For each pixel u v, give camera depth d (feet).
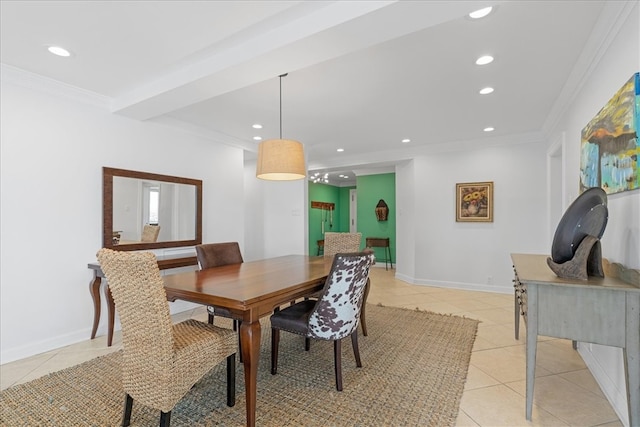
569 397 6.45
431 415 5.82
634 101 5.39
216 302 5.43
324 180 29.30
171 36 6.84
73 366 7.75
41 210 8.78
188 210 12.87
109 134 10.35
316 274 7.57
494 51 7.52
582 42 7.14
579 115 9.03
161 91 8.82
